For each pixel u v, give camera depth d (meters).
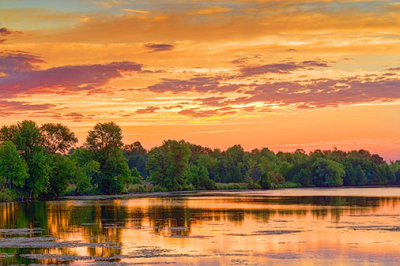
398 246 40.84
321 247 40.47
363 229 51.34
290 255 37.25
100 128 149.00
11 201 111.00
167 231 50.78
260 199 109.62
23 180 116.75
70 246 41.75
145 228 53.47
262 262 34.84
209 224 56.69
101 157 146.75
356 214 67.75
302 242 43.03
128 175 149.50
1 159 114.44
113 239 45.47
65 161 131.12
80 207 86.62
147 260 35.66
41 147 125.81
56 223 59.31
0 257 37.06
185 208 81.31
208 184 188.12
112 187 146.50
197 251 39.00
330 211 72.88
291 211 73.19
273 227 53.44
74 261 35.47
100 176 145.50
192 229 52.22
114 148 149.25
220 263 34.56
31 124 126.06
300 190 179.00
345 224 55.75
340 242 42.88
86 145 150.00
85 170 139.88
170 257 36.66
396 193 141.75
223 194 142.38
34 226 56.41
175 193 152.88
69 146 135.38
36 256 37.38
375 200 102.19
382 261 35.09
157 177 175.25
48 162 125.19
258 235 47.34
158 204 93.19
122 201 105.56
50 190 130.25
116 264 34.34
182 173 176.25
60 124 134.62
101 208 83.31
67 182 131.50
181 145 176.75
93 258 36.47
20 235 48.78
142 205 90.50
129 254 37.94
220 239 45.00
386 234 47.53
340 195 128.62
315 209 76.94
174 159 175.38
